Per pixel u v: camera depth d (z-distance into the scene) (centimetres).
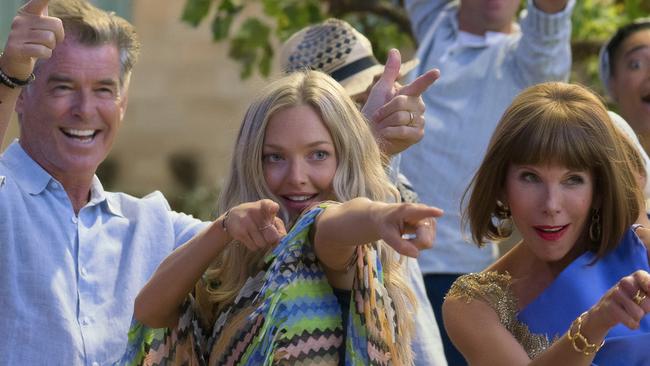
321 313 848
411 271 1162
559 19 1481
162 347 913
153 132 3300
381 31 1992
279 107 916
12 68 942
